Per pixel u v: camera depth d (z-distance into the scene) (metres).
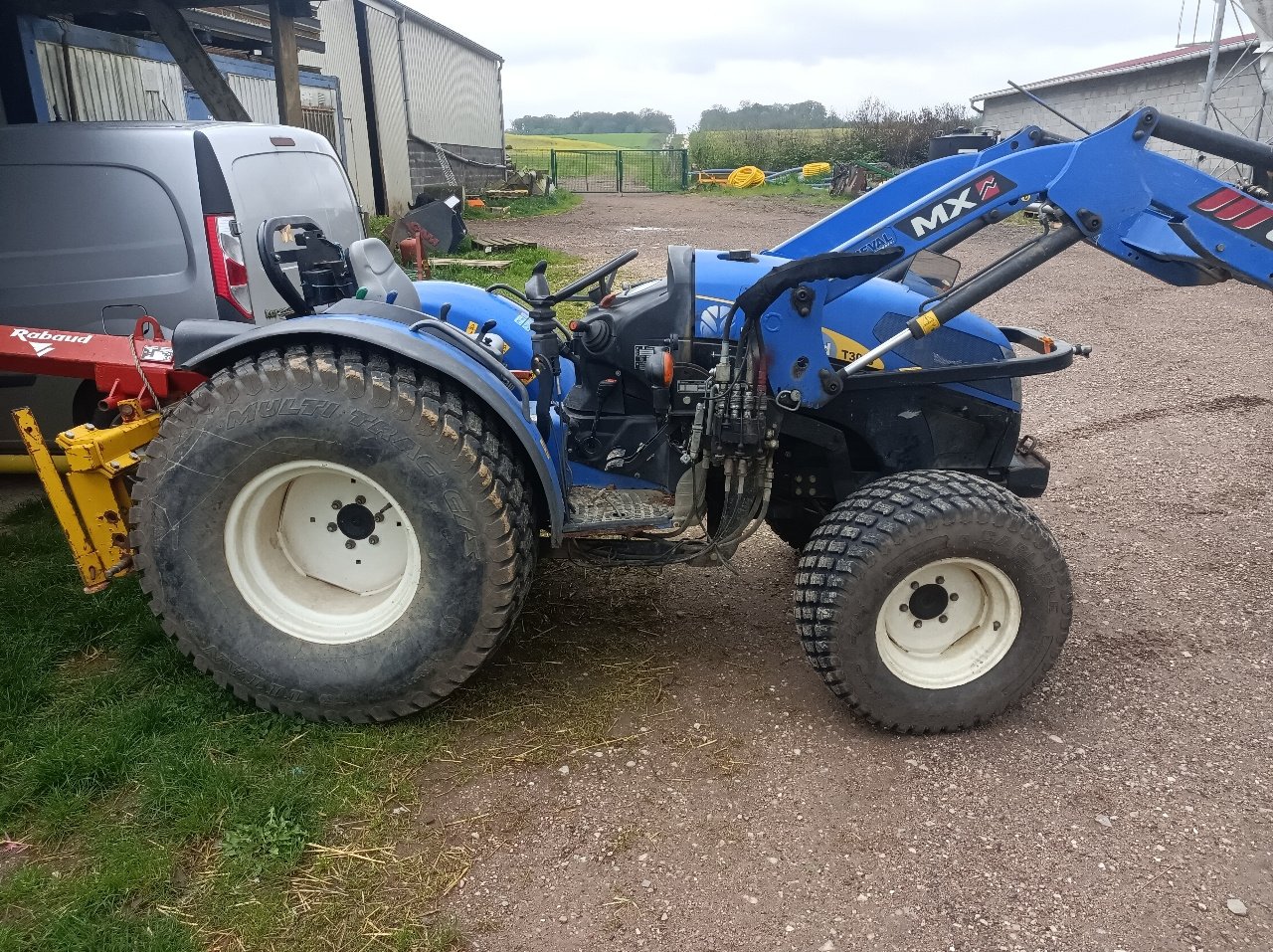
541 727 3.04
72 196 4.58
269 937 2.23
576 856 2.51
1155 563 4.29
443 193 17.73
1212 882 2.43
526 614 3.78
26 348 3.22
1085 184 2.94
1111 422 6.29
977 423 3.45
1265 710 3.18
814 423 3.25
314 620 2.94
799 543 4.16
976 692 2.97
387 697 2.90
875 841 2.57
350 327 2.70
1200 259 2.96
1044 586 2.91
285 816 2.58
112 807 2.64
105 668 3.29
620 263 3.49
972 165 3.46
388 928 2.27
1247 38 18.56
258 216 4.77
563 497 3.08
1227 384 7.07
